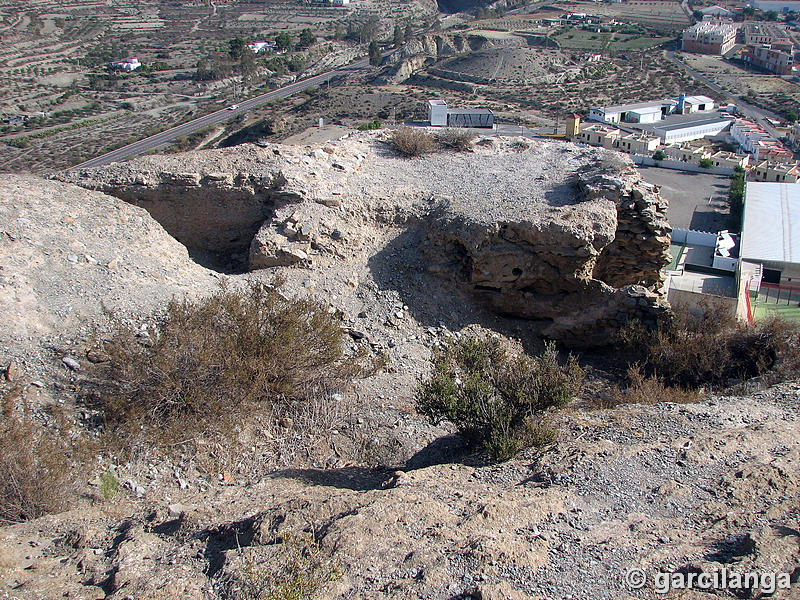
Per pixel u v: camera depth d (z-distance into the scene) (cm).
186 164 1781
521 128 6600
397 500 812
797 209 4153
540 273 1593
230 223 1792
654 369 1495
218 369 1134
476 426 1080
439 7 17975
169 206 1764
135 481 965
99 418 1038
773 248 3688
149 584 679
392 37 12862
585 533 770
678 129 6931
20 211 1414
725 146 6775
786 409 1147
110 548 781
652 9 16138
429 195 1792
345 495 855
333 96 8106
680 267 3816
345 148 2034
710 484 875
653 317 1597
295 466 1071
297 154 1894
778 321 1566
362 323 1509
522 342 1620
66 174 1772
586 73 9762
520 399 1083
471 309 1639
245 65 9719
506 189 1784
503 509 795
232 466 1042
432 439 1172
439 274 1658
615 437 1039
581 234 1516
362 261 1673
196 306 1294
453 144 2152
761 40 11656
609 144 6519
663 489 860
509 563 697
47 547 791
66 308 1225
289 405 1178
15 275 1240
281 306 1317
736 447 963
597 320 1625
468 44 11419
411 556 707
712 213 5025
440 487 889
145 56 11031
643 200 1655
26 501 860
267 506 873
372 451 1125
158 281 1395
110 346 1093
